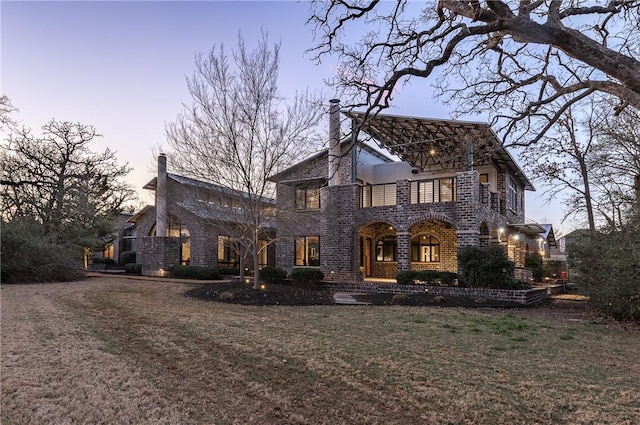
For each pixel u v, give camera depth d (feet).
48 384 17.08
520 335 28.35
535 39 16.17
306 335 26.96
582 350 24.36
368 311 38.83
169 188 64.34
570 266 43.06
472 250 51.06
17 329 27.58
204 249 81.15
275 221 62.08
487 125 25.73
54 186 74.74
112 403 15.19
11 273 64.13
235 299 45.03
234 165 49.19
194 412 14.65
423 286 51.80
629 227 35.09
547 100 21.02
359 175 74.33
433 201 66.39
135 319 31.91
